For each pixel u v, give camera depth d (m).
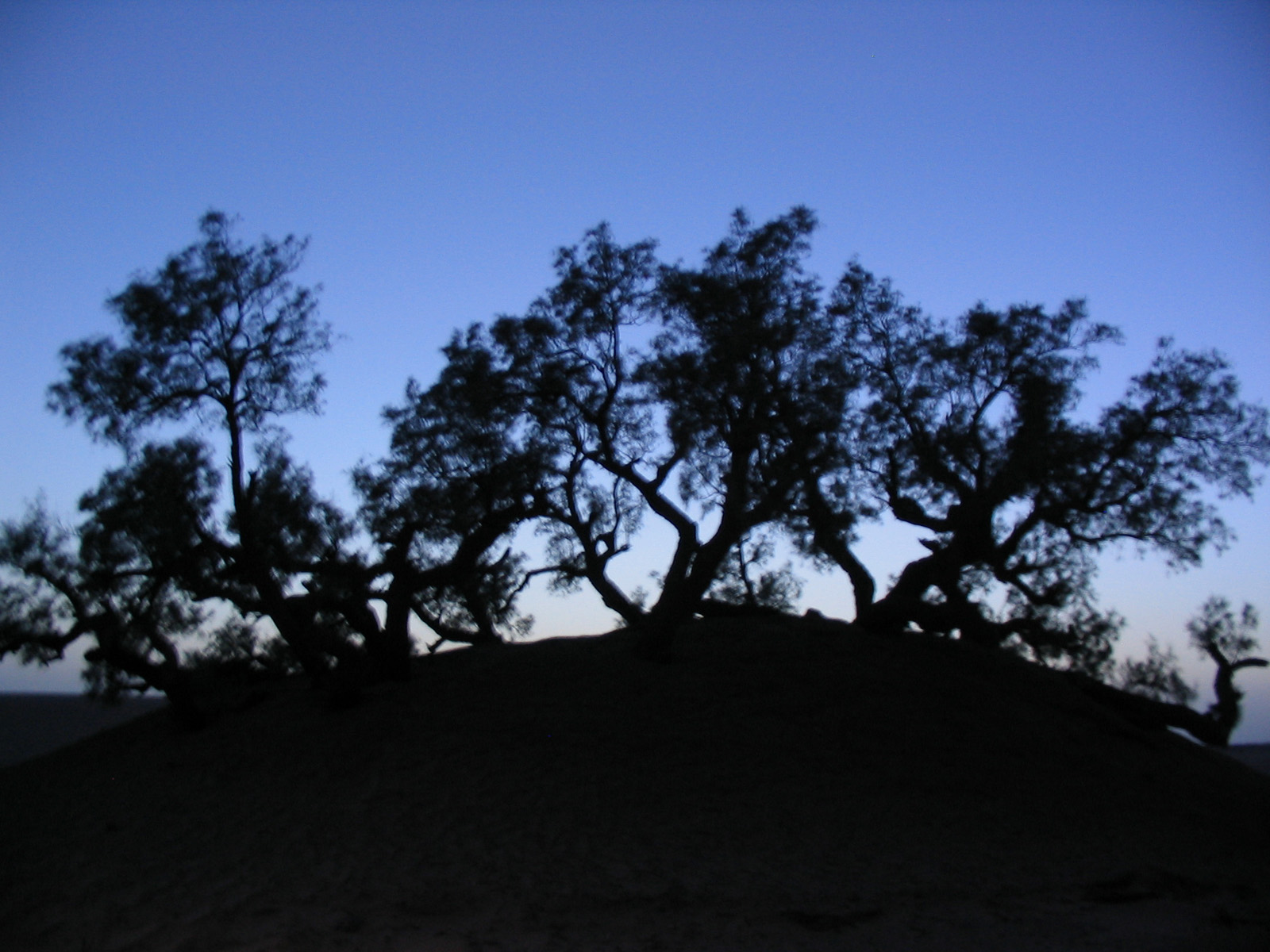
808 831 15.00
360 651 21.34
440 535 21.84
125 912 11.96
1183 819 17.66
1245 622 25.67
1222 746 23.33
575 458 22.50
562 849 14.04
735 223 22.16
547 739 17.91
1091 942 11.38
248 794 16.50
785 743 18.09
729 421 21.19
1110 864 14.63
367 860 13.55
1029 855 14.77
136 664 20.52
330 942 10.94
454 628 25.00
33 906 12.29
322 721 19.53
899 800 16.42
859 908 12.25
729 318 21.31
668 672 20.95
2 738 49.31
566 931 11.38
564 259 21.98
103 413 19.80
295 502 20.38
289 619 20.30
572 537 24.89
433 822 14.92
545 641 24.56
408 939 11.07
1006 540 23.45
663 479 21.88
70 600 20.20
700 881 13.05
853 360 23.70
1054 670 25.12
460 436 21.72
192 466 19.81
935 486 23.73
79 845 14.74
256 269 20.77
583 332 21.50
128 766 19.28
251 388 20.53
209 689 22.53
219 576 20.77
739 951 10.88
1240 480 23.14
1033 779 18.12
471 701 19.91
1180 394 22.88
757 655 22.17
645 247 21.98
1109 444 23.20
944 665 23.34
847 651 22.94
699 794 16.06
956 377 23.75
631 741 17.86
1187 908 12.85
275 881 12.85
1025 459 22.14
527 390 21.77
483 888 12.66
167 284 20.05
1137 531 23.20
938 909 12.47
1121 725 22.09
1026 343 23.34
